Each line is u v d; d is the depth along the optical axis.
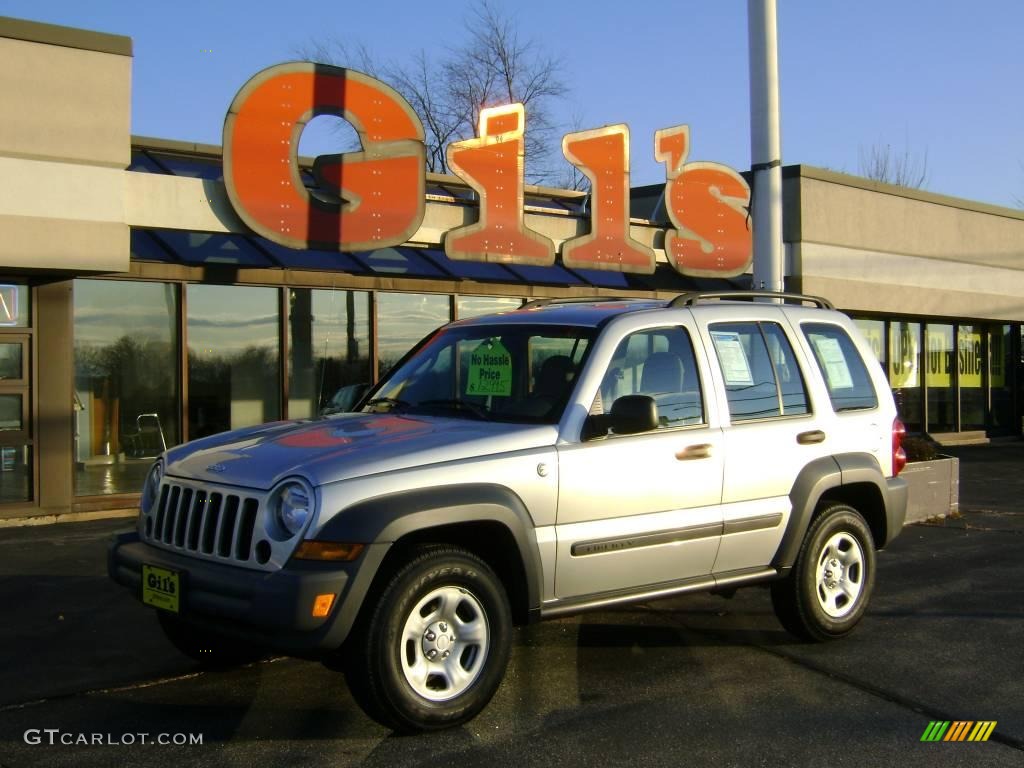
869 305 18.67
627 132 14.23
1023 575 8.52
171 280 12.08
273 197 11.04
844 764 4.50
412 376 6.15
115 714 5.06
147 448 12.03
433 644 4.71
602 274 16.31
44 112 10.27
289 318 13.03
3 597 7.47
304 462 4.64
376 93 11.62
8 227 10.12
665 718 5.05
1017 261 22.31
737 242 15.91
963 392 22.45
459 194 16.23
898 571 8.68
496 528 4.91
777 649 6.31
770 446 6.00
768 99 9.84
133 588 4.96
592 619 7.04
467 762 4.46
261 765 4.41
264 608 4.33
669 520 5.51
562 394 5.35
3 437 10.91
